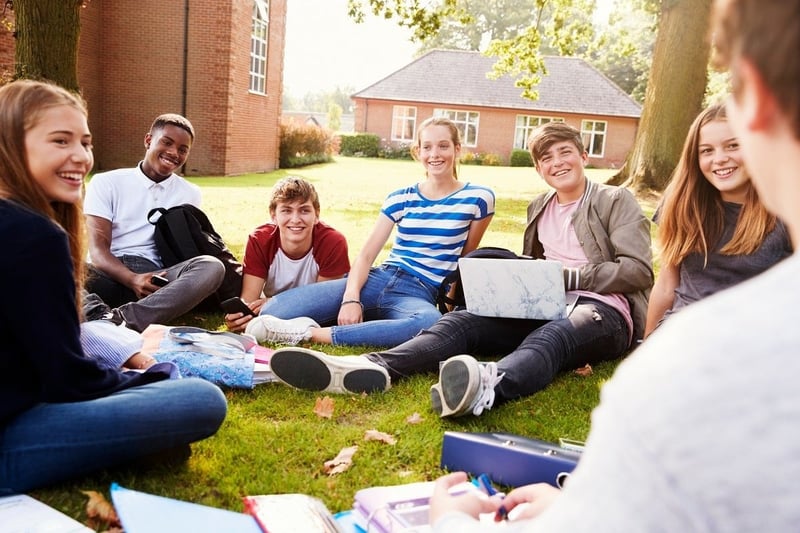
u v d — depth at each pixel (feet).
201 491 7.36
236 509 7.07
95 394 7.02
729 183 9.76
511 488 7.61
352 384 10.52
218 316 15.42
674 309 10.80
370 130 125.39
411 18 47.96
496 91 122.93
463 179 72.33
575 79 123.34
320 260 15.19
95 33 60.70
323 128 98.63
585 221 12.74
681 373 1.89
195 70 61.87
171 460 7.87
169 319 13.25
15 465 6.68
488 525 3.46
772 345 1.82
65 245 6.48
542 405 10.32
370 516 6.07
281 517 5.72
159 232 14.76
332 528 5.68
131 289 14.17
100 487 7.27
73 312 6.66
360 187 55.72
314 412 9.80
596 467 2.04
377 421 9.67
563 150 12.76
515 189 61.46
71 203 7.43
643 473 1.88
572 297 12.16
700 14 42.73
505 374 9.96
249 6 64.95
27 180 6.66
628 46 69.87
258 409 9.89
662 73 43.86
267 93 72.33
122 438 6.94
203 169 63.21
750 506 1.77
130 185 15.01
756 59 1.98
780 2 1.91
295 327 13.06
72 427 6.74
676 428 1.84
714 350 1.87
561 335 10.85
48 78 21.93
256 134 70.49
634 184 44.73
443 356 11.34
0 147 6.61
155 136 15.17
